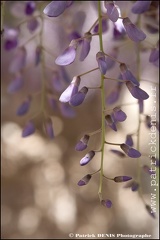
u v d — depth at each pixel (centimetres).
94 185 103
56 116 110
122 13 54
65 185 104
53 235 99
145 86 79
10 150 106
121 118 41
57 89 60
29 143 108
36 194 104
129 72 42
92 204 101
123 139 93
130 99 92
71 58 41
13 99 106
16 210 102
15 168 105
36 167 107
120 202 98
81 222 100
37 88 101
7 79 104
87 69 99
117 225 96
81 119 112
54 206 102
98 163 102
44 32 88
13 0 60
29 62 90
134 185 50
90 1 57
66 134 110
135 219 94
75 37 59
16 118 108
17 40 60
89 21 71
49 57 87
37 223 100
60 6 41
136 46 56
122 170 101
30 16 63
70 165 107
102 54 41
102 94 41
